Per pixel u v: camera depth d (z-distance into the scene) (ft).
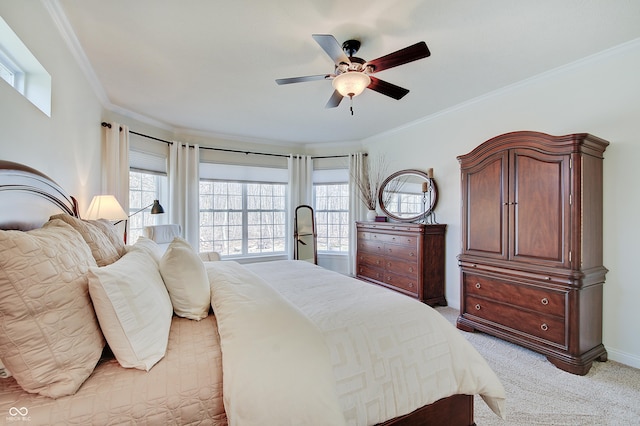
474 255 9.33
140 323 3.37
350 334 4.21
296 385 3.27
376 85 7.26
